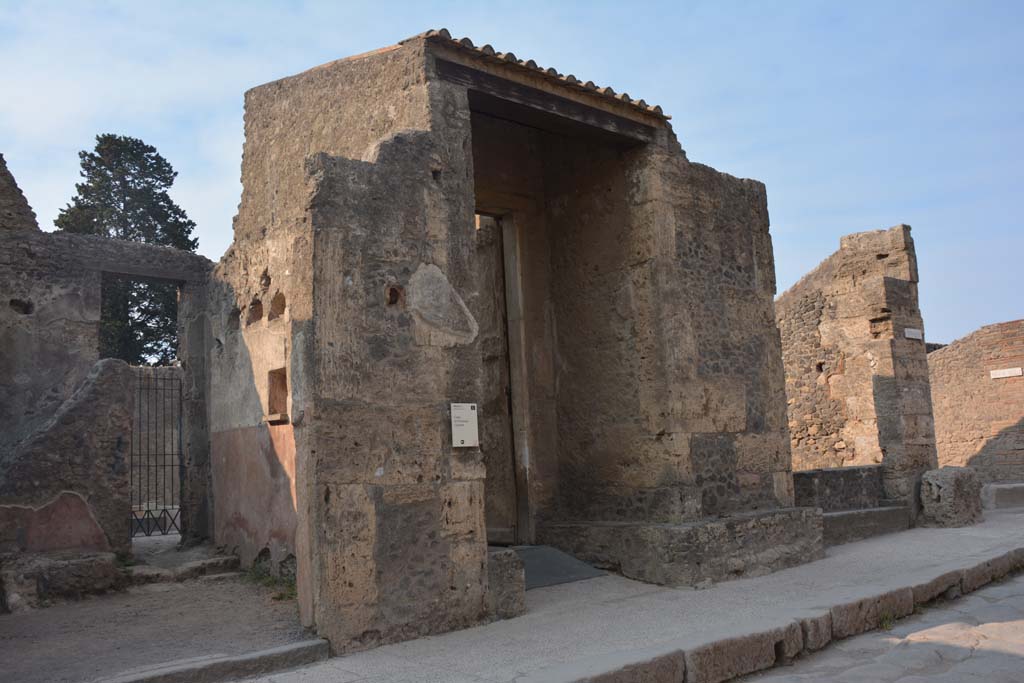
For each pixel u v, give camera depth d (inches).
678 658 213.5
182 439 413.4
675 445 349.7
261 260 344.5
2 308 371.2
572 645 235.1
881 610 276.2
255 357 347.3
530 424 394.9
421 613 254.1
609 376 374.6
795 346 597.0
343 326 250.4
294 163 368.2
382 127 310.5
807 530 383.6
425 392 267.0
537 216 409.7
